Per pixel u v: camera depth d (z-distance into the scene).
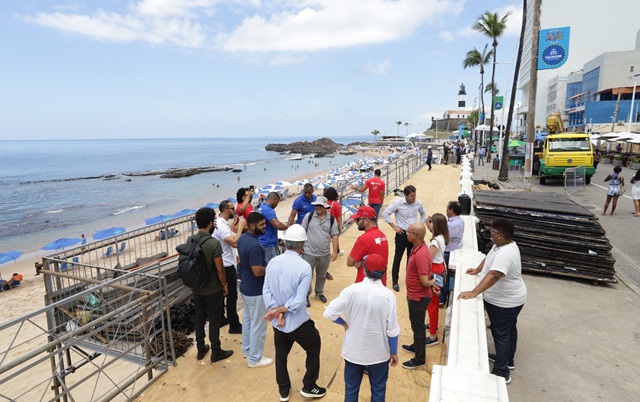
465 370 2.60
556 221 7.98
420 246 4.29
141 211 32.28
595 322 5.85
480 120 54.03
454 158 31.81
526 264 7.77
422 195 15.93
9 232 25.55
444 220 4.65
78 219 29.38
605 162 34.03
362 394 4.08
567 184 20.27
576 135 19.50
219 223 5.46
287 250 3.99
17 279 15.89
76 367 5.00
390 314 3.23
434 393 2.37
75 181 55.22
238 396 4.14
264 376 4.50
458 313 3.58
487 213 8.45
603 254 7.38
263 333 4.68
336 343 5.17
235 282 5.52
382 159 65.00
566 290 7.08
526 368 4.71
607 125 48.84
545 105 78.81
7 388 7.70
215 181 52.84
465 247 5.81
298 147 152.75
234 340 5.38
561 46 14.30
